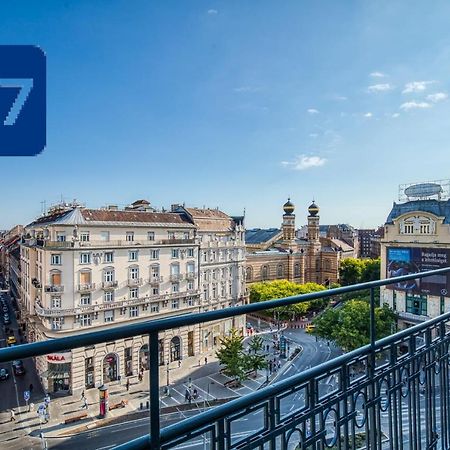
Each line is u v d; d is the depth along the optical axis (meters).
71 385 22.70
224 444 2.18
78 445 12.92
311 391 2.71
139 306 36.22
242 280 51.78
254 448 2.30
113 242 34.97
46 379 21.62
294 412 2.59
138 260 36.56
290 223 80.38
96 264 33.44
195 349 36.44
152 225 38.25
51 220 35.62
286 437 2.49
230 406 2.19
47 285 31.53
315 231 83.69
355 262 79.31
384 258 37.94
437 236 33.72
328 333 31.70
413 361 3.72
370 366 3.21
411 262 35.47
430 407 3.84
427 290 33.97
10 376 20.89
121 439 13.25
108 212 36.66
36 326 34.22
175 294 39.38
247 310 2.33
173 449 2.12
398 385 3.49
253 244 86.38
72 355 23.09
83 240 33.06
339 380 2.97
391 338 3.45
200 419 2.05
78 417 17.42
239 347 31.41
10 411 14.56
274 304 2.51
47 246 31.55
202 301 44.56
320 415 2.75
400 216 36.47
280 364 35.12
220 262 48.06
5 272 86.25
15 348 1.44
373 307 3.31
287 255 76.00
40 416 14.55
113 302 34.16
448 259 32.84
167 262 39.22
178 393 26.12
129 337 1.78
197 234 44.91
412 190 37.75
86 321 32.53
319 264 82.88
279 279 74.62
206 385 28.94
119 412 17.77
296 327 51.50
